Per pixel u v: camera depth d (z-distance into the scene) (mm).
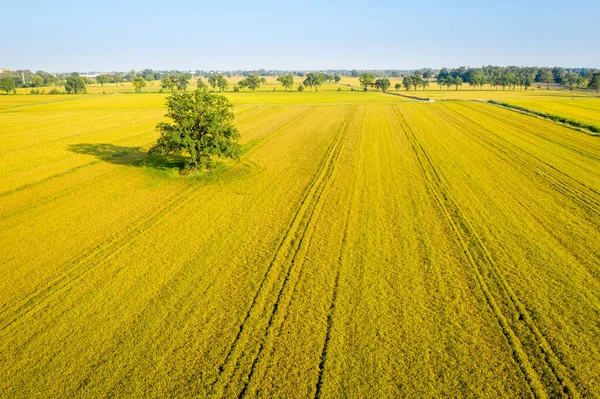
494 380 12023
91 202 28656
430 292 16547
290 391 11562
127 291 16859
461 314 15094
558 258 19406
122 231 23328
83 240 22172
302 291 16641
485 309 15406
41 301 16250
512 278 17594
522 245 20828
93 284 17469
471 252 20109
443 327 14352
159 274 18250
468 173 34812
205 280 17625
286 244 21062
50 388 11828
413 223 23875
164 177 34812
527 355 13031
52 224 24594
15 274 18531
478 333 14055
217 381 11969
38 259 19984
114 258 19891
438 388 11711
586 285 17047
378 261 19203
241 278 17766
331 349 13172
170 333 14117
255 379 11969
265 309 15398
